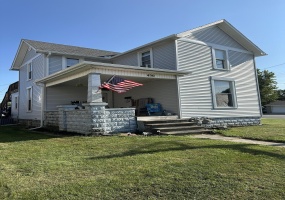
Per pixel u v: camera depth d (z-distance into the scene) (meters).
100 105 9.52
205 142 7.14
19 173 4.19
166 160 4.90
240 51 16.12
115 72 10.35
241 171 4.08
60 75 11.62
